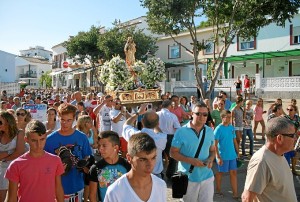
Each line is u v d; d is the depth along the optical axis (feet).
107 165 12.66
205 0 59.41
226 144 21.90
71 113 15.06
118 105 31.42
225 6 60.85
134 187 8.93
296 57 93.97
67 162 14.48
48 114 23.59
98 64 122.42
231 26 65.10
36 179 12.22
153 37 123.75
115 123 29.35
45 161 12.54
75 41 118.32
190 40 118.21
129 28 120.98
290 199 10.24
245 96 72.28
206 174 15.37
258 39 98.27
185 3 56.29
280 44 93.76
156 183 9.23
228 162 21.90
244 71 105.09
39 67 242.37
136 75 40.32
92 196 12.61
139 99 38.06
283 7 55.77
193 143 15.23
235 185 21.97
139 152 8.61
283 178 10.13
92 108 36.35
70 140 15.06
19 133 16.43
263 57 93.50
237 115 32.68
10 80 98.37
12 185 12.11
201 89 63.62
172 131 26.99
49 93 99.76
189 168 15.26
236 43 103.14
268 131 10.37
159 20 60.34
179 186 14.35
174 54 124.47
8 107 43.34
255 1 56.39
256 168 10.18
